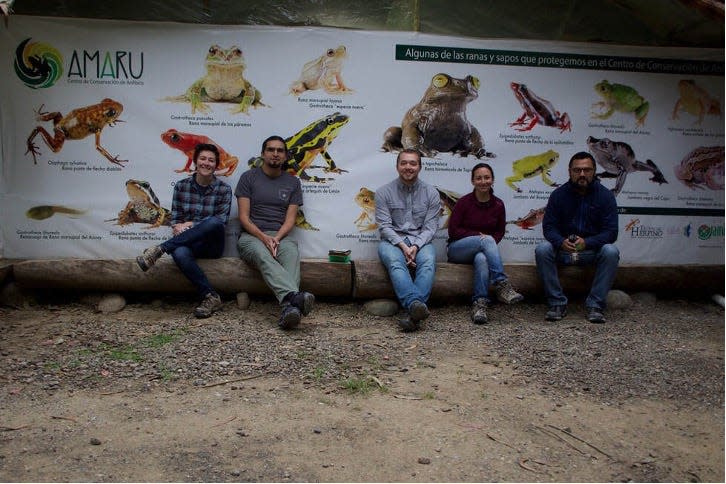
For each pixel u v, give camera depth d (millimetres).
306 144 5852
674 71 6160
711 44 6172
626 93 6117
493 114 5992
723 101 6250
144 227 5777
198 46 5711
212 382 3945
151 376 4020
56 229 5730
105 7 5609
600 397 3889
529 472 2980
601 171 6156
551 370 4301
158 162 5758
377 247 5938
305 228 5914
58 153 5684
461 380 4074
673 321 5613
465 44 5906
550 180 6102
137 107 5703
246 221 5449
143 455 3018
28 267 5488
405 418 3492
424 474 2918
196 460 2982
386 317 5512
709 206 6328
